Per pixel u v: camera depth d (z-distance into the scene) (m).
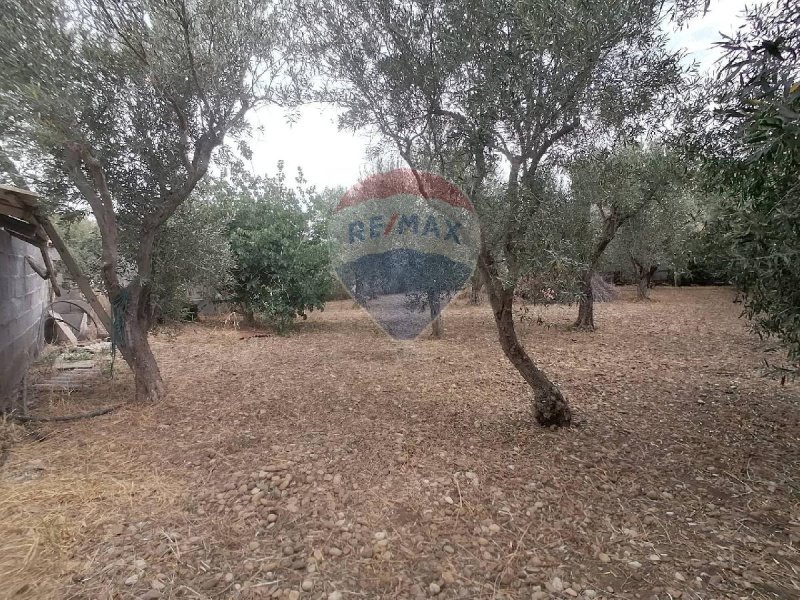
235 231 8.97
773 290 2.38
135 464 3.27
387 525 2.51
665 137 3.61
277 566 2.18
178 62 3.89
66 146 3.59
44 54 3.21
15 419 4.13
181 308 6.03
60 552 2.29
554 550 2.30
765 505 2.71
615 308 12.00
